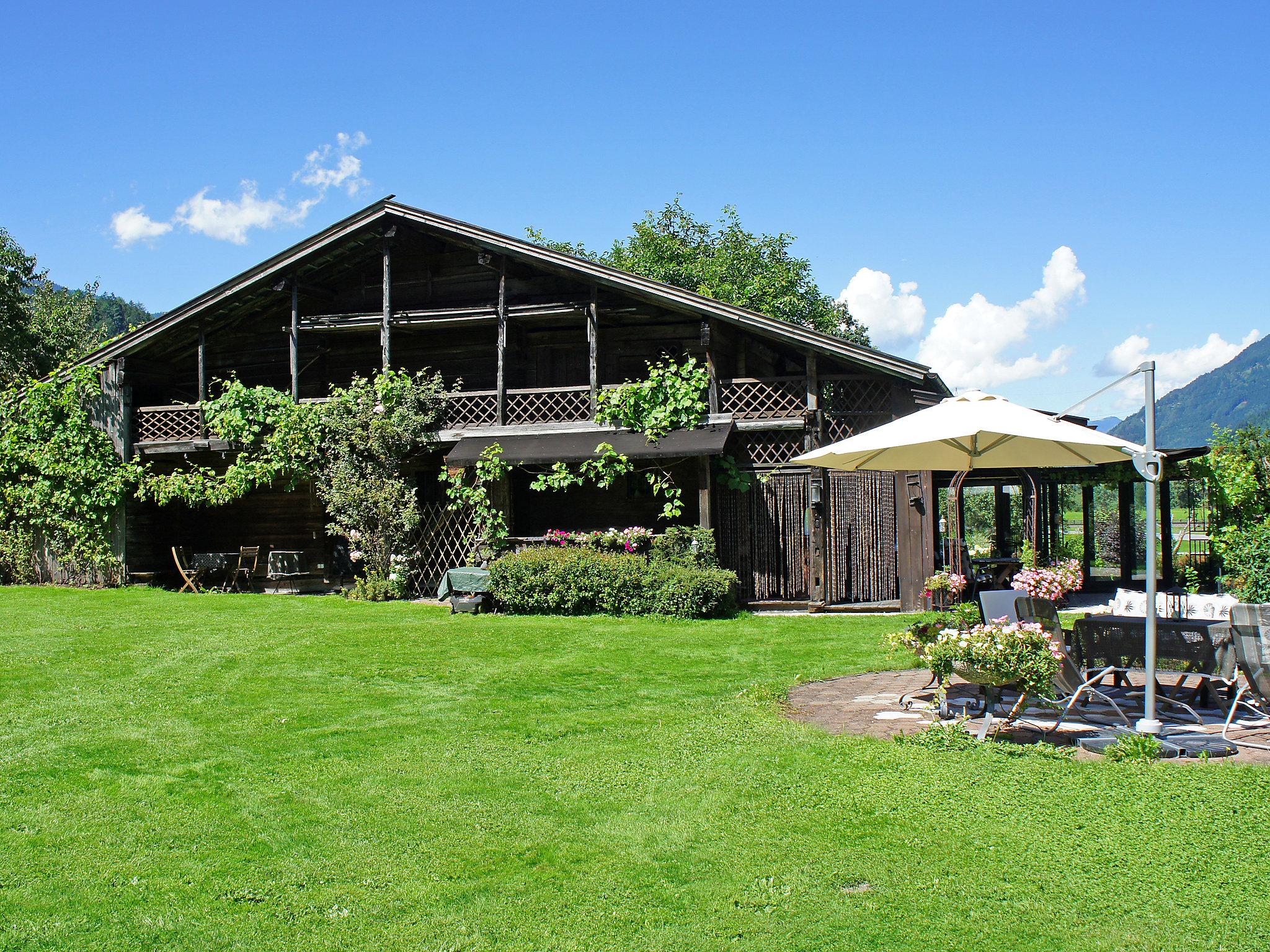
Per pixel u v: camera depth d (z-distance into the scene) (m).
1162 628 8.52
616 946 4.65
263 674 11.24
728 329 19.58
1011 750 7.11
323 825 6.30
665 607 15.59
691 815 6.23
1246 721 8.18
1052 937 4.56
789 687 10.09
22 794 7.03
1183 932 4.56
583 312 18.69
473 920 4.96
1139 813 5.86
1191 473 17.45
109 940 4.85
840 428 17.58
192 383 22.88
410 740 8.29
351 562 21.64
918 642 8.81
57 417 21.55
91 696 10.18
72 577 21.66
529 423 18.98
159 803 6.78
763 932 4.71
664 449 16.89
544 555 16.31
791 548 17.22
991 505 37.88
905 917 4.79
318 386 22.39
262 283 20.39
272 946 4.77
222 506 22.81
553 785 6.93
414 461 20.62
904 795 6.36
